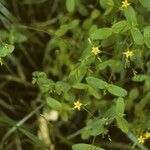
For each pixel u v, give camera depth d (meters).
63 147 0.75
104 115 0.56
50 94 0.63
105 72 0.63
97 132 0.56
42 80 0.57
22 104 0.76
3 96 0.75
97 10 0.67
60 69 0.74
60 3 0.77
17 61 0.76
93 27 0.63
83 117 0.74
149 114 0.67
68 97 0.63
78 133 0.70
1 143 0.69
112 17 0.60
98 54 0.60
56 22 0.77
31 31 0.75
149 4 0.54
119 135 0.74
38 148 0.72
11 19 0.69
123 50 0.59
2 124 0.69
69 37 0.72
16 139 0.71
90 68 0.59
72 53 0.69
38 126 0.74
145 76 0.59
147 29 0.53
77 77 0.57
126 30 0.53
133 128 0.64
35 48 0.79
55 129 0.73
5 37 0.65
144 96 0.66
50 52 0.76
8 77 0.75
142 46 0.57
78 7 0.70
